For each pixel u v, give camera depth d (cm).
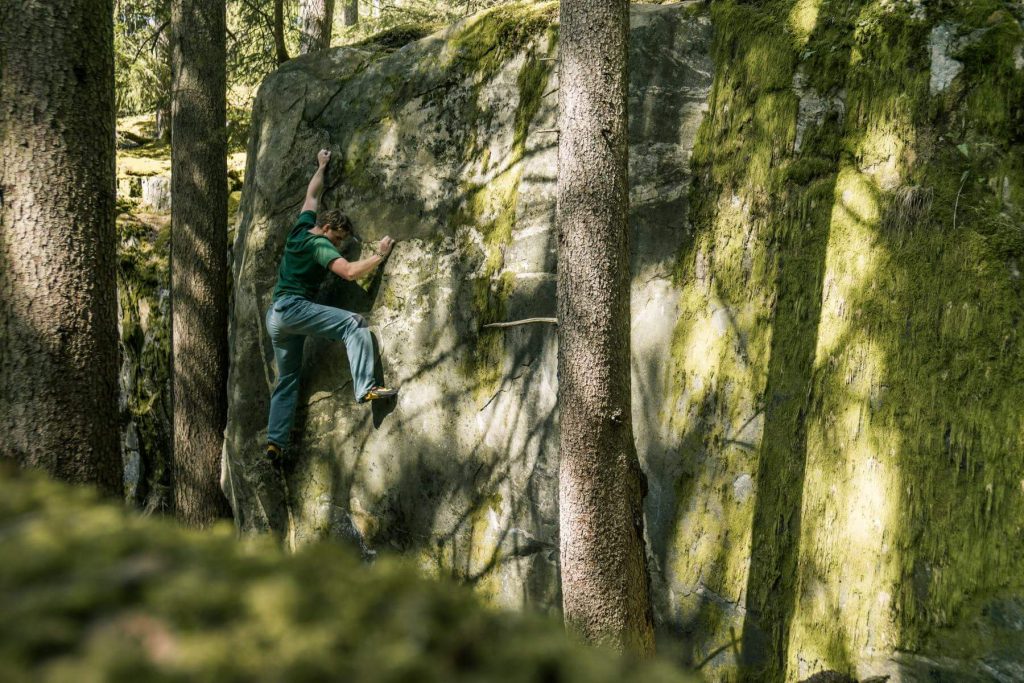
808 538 371
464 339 519
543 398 477
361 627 58
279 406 570
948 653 325
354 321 540
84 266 427
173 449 708
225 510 694
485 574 496
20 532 69
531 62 505
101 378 437
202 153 701
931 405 346
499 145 516
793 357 390
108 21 438
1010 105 353
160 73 1066
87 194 428
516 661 57
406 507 538
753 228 413
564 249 351
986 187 353
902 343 358
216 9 707
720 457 407
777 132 410
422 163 550
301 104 612
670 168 445
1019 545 318
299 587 61
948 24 371
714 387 414
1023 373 330
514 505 487
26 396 415
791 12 422
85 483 427
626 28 348
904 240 365
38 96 412
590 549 349
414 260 544
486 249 512
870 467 357
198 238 698
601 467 348
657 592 420
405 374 542
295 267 551
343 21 1684
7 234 413
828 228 388
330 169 587
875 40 387
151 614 56
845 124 393
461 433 516
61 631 53
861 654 347
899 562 342
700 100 441
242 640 54
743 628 387
